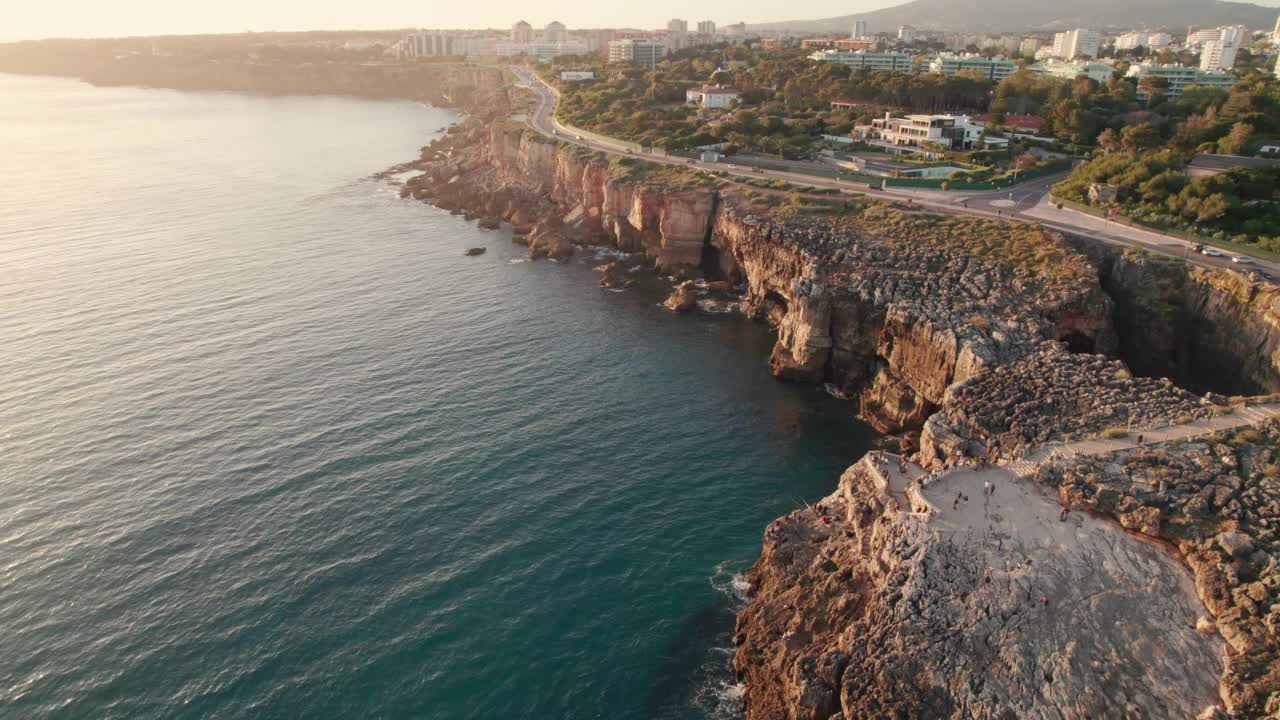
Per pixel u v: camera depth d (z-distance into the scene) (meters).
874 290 83.69
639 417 78.94
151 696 45.16
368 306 106.75
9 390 79.00
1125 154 116.06
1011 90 187.88
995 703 38.03
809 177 130.38
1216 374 77.88
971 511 47.19
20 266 118.19
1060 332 79.00
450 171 188.75
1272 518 43.72
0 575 53.66
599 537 60.12
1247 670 36.59
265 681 46.41
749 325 104.75
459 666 48.06
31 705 44.31
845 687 40.62
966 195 115.88
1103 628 39.97
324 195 176.12
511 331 99.94
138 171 197.00
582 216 144.62
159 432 72.19
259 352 90.50
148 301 105.38
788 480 68.62
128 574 54.22
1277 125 132.38
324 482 65.38
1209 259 82.94
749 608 51.09
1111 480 47.72
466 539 59.19
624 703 46.22
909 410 77.31
